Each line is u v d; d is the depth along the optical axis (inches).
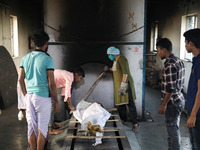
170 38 337.1
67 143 128.5
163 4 367.2
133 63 188.4
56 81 161.9
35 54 123.2
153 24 439.5
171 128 125.9
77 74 167.0
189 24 283.0
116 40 185.3
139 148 149.5
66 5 180.4
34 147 128.3
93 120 146.3
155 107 239.9
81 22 182.9
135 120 176.4
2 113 222.1
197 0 245.6
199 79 99.1
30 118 124.9
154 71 345.1
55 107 129.9
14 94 261.0
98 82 192.1
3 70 248.2
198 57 101.7
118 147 127.5
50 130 167.9
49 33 184.1
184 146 151.2
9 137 167.0
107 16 182.2
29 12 389.7
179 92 125.3
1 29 269.4
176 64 120.0
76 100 194.4
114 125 159.9
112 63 188.1
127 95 173.8
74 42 185.3
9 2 293.1
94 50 186.7
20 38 337.7
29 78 123.5
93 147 127.5
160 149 148.9
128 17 182.4
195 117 100.2
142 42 185.2
